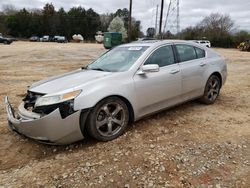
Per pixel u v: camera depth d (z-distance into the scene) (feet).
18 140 13.89
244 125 15.79
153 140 13.58
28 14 307.78
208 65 18.88
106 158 11.88
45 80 14.69
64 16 312.50
